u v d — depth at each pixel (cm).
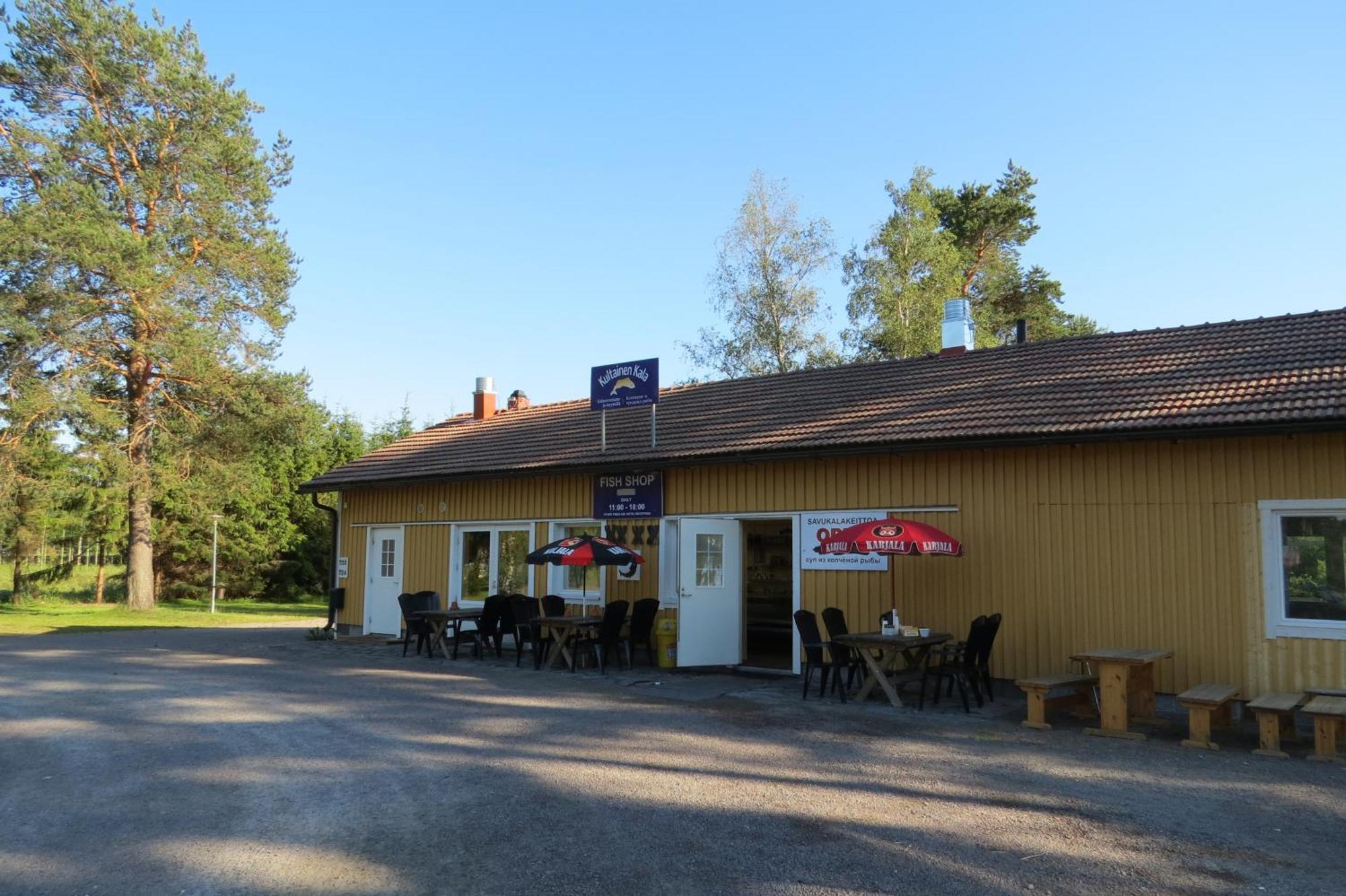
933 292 3631
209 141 2861
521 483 1739
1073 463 1117
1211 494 1022
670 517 1506
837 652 1106
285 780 735
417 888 505
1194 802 664
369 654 1681
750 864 541
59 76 2733
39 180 2706
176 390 3017
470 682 1287
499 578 1775
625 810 648
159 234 2716
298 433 3061
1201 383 1086
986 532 1173
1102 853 558
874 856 554
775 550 1825
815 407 1471
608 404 1603
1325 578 959
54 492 2966
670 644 1448
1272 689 967
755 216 3759
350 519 2097
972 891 499
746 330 3753
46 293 2584
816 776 743
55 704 1116
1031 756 812
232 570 4238
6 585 5106
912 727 945
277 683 1284
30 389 2622
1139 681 977
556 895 495
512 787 710
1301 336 1161
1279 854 555
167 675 1373
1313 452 962
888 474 1266
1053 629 1112
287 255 3058
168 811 652
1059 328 4291
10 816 645
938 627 1204
